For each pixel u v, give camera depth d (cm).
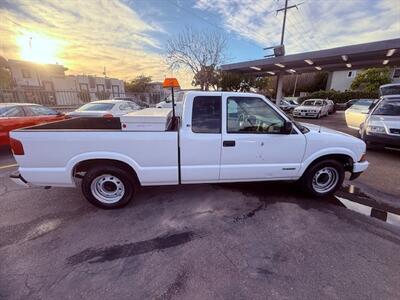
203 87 2070
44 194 374
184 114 309
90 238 262
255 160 330
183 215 312
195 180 326
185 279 204
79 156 292
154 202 347
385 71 2762
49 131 284
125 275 209
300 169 346
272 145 327
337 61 1382
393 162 576
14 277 206
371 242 257
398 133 584
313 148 340
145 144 300
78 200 354
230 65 1652
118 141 294
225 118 315
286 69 1688
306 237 265
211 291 192
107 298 185
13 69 2639
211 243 254
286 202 352
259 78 2528
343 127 1215
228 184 416
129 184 320
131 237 264
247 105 323
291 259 229
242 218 305
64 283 200
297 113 1778
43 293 189
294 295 188
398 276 208
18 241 256
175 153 309
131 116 300
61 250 242
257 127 327
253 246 249
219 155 319
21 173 290
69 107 1562
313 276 207
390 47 1012
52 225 288
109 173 312
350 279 204
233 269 216
